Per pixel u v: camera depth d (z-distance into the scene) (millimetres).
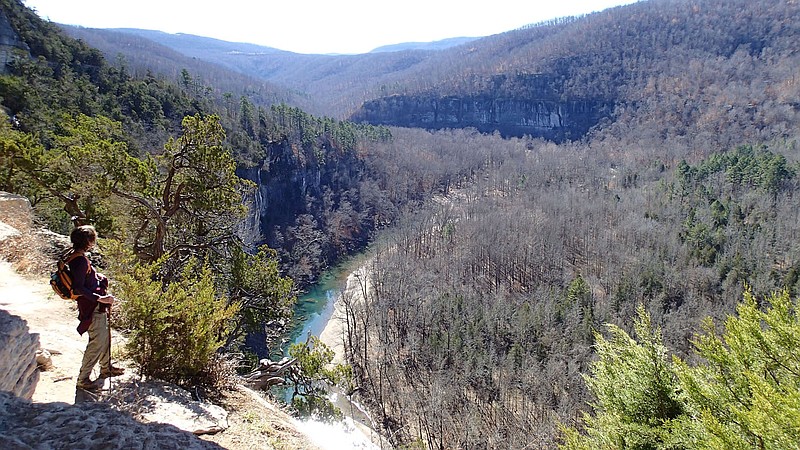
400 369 50594
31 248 15672
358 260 95125
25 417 6676
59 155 19234
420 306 61812
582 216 91250
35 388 8148
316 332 62125
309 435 11016
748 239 71875
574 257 79562
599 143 183375
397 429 39062
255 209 80188
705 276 63719
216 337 10695
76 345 10320
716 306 57750
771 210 81562
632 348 12664
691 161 135000
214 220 23000
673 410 11500
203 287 10672
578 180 128000
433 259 79812
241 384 12438
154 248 19906
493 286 72250
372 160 131000
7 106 39500
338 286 81438
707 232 73938
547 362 46969
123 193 19281
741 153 112500
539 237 80438
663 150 151875
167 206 21344
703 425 9367
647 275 63906
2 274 13398
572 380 42469
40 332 10398
